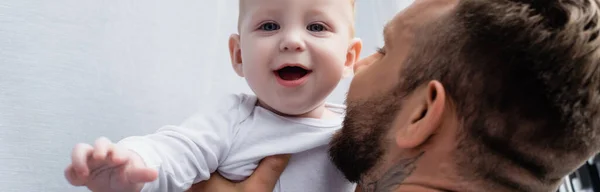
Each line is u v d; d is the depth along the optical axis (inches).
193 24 44.9
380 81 27.1
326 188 32.0
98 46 39.8
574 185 38.4
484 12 22.6
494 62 21.8
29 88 36.5
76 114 38.0
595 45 21.3
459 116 23.0
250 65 30.9
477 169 23.0
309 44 30.3
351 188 33.1
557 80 21.2
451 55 23.2
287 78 30.6
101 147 22.2
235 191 30.7
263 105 33.6
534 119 21.6
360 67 29.9
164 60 42.8
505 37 21.7
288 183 31.3
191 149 29.7
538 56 21.2
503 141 22.3
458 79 22.9
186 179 29.2
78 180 21.7
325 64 30.6
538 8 21.9
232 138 31.5
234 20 47.9
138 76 41.3
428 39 24.8
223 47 46.6
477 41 22.3
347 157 28.5
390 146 25.8
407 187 24.4
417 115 24.1
